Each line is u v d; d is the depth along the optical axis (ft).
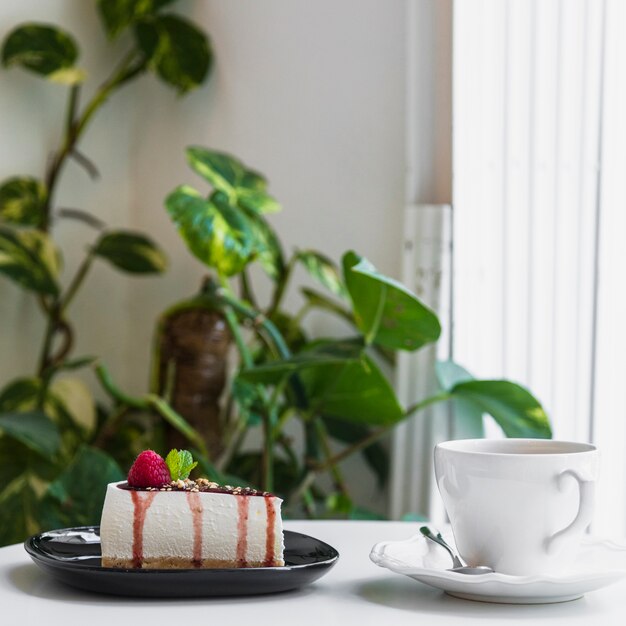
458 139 7.65
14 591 3.58
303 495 7.70
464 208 7.64
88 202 10.02
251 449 9.34
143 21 9.61
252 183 7.89
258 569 3.51
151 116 10.29
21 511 7.73
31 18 9.42
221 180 7.64
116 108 10.29
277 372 6.29
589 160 7.04
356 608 3.47
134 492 3.77
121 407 9.09
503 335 7.46
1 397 8.49
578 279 7.06
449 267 7.72
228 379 9.21
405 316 5.91
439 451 3.67
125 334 10.37
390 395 7.02
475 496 3.59
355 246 8.75
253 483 8.62
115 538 3.75
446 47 8.08
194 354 7.75
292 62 9.20
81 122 9.44
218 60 9.77
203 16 9.89
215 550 3.76
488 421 7.73
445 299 7.68
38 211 9.10
